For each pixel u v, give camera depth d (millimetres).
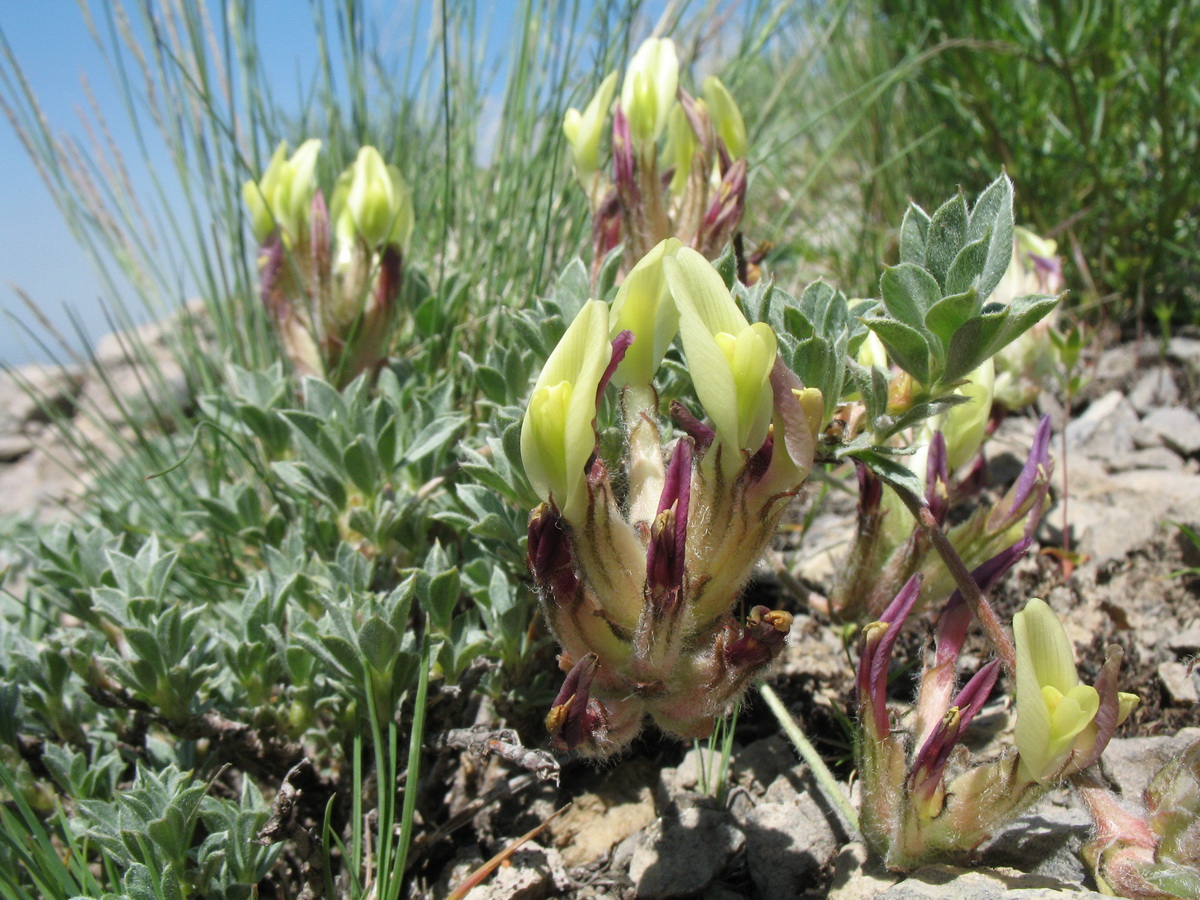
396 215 187
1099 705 100
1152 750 131
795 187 354
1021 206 278
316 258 184
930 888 106
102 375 222
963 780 107
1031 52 269
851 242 309
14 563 234
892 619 109
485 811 142
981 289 112
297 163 188
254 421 177
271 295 192
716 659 105
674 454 102
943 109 301
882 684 109
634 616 107
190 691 136
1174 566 172
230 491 174
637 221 163
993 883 105
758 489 104
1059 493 194
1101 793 107
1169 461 204
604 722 109
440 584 136
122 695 140
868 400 120
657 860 129
